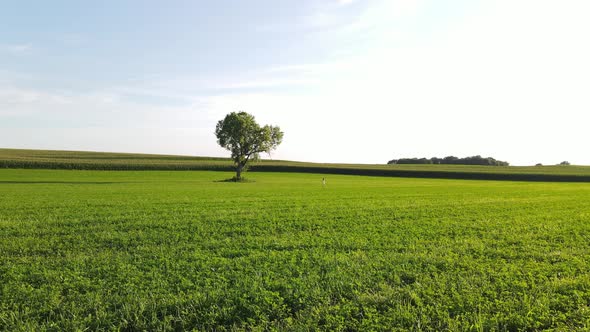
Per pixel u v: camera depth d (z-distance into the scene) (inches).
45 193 1720.0
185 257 555.5
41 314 361.4
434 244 657.6
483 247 617.9
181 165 4598.9
